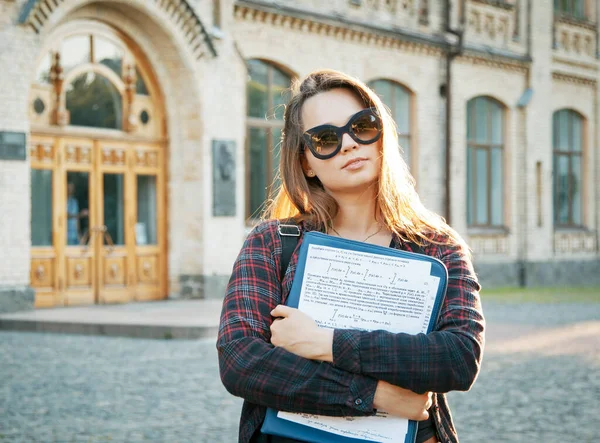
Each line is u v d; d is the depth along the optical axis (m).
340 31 19.53
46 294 14.91
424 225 2.20
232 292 2.14
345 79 2.20
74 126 15.39
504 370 9.46
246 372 2.01
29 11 13.86
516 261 24.56
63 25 15.06
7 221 13.73
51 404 7.52
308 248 2.08
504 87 24.25
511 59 24.22
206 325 11.82
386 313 2.05
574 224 26.86
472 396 8.02
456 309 2.08
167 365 9.55
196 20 16.42
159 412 7.24
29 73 14.04
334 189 2.19
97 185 15.74
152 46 16.44
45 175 14.98
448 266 2.13
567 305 18.19
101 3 15.46
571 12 26.86
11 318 12.68
